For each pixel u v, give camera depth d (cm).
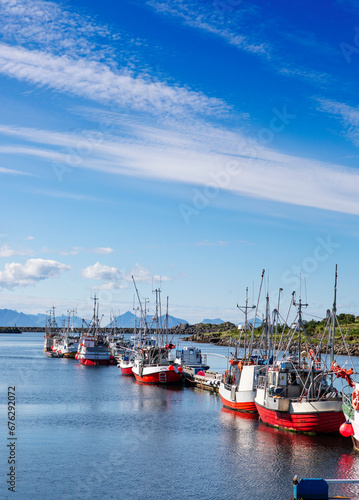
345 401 6312
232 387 8388
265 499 4684
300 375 6881
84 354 18138
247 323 9012
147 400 9906
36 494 4891
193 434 6962
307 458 5691
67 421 7938
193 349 13900
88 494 4859
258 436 6644
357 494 4681
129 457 5969
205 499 4700
